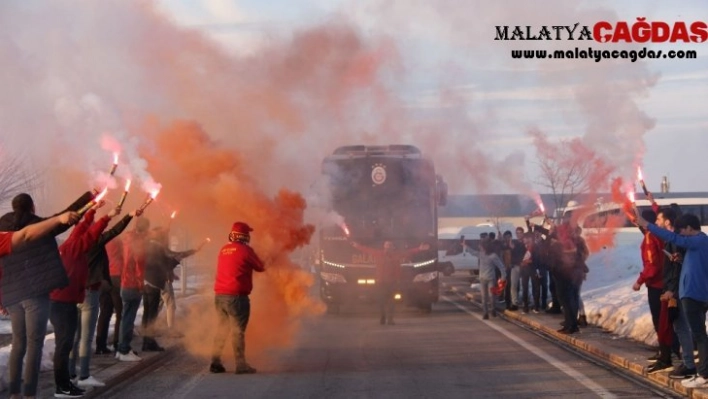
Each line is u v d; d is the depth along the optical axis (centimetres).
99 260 1057
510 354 1384
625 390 1045
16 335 877
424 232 2148
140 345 1464
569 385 1084
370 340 1600
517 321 1959
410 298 2139
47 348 1214
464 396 1019
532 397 1008
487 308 2036
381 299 1912
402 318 2061
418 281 2133
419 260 2139
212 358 1220
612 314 1666
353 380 1142
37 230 841
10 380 875
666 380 1077
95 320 1066
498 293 2050
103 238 1046
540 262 2005
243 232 1231
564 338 1564
